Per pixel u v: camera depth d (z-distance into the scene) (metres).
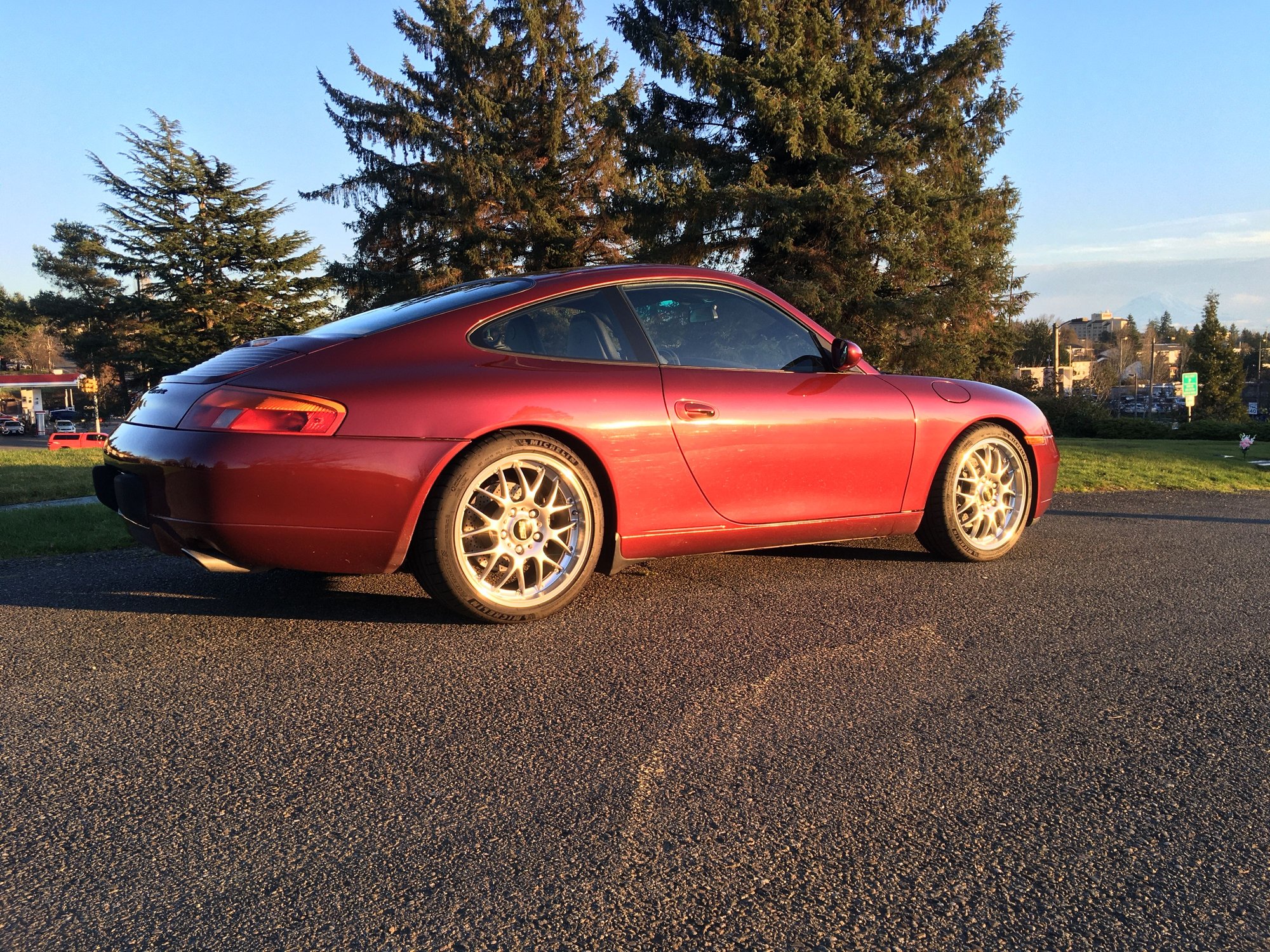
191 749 2.08
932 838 1.69
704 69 21.88
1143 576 3.86
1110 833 1.71
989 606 3.35
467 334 3.10
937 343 22.19
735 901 1.48
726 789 1.88
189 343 46.28
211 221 48.06
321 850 1.64
